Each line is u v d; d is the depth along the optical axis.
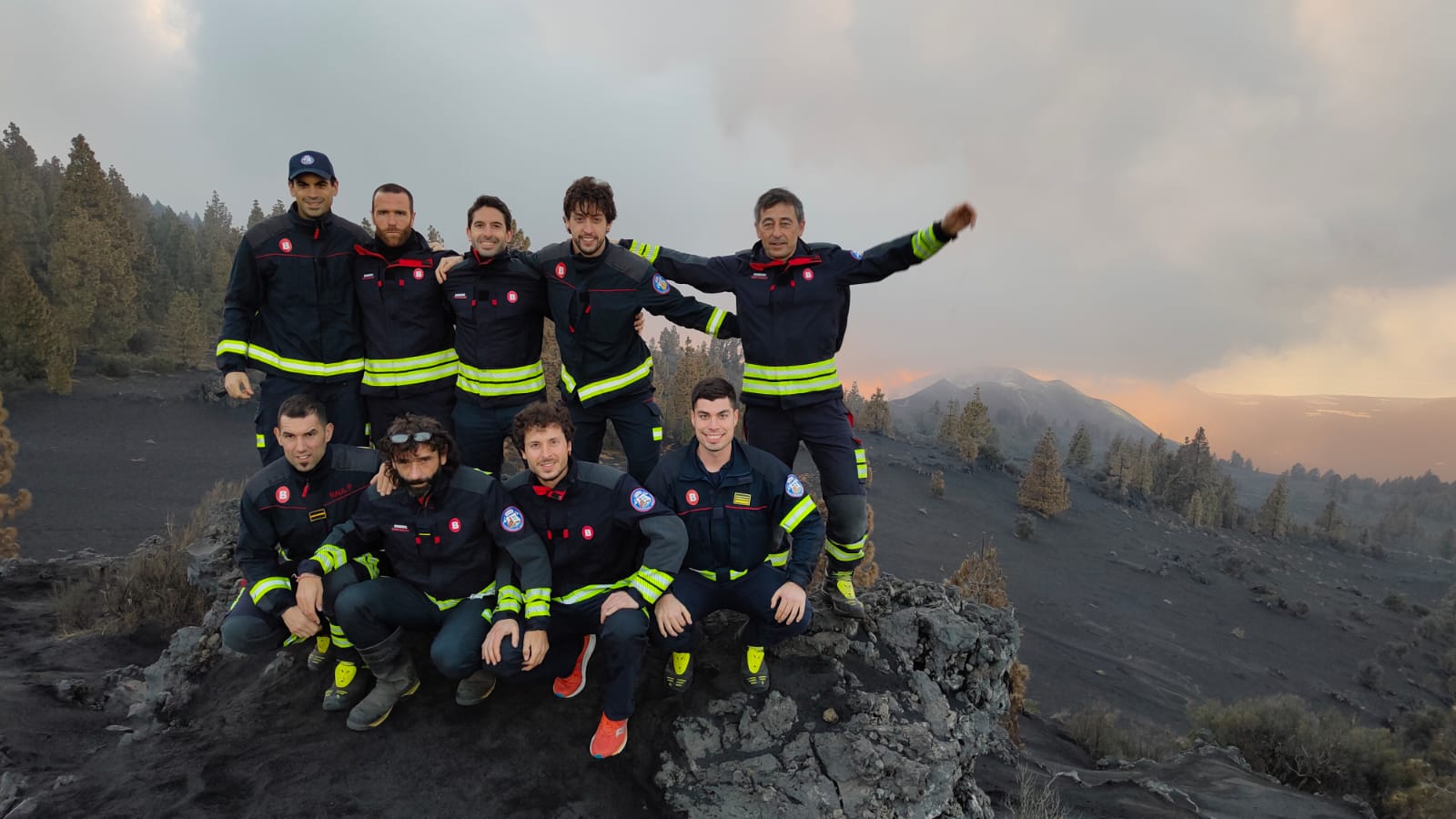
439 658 4.14
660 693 4.81
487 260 5.00
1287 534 157.75
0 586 12.35
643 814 4.04
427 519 4.18
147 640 9.49
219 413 63.91
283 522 4.45
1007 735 14.45
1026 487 108.38
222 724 4.57
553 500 4.26
